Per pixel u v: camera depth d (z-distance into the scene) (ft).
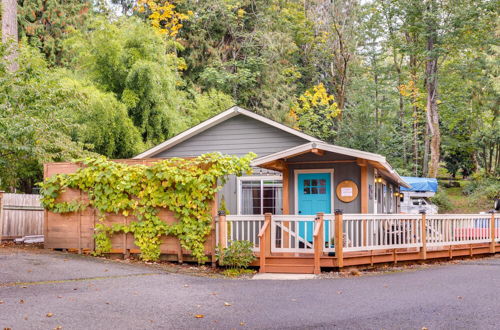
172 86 82.64
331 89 155.02
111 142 69.92
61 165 43.27
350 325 21.80
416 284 31.89
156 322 22.20
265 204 56.24
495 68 139.33
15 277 30.63
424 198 119.24
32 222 51.37
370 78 157.79
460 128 155.43
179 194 39.40
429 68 129.90
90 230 41.96
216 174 38.34
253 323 22.22
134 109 76.59
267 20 131.95
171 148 60.75
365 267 39.73
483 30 120.98
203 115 100.94
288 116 122.72
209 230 38.81
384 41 147.02
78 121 66.59
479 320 22.52
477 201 126.52
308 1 154.10
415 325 21.75
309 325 21.85
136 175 40.55
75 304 24.79
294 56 150.71
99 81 77.25
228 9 126.52
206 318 23.03
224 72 119.65
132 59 76.69
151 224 40.11
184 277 34.22
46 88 50.80
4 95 48.16
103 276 32.68
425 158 145.59
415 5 122.52
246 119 58.54
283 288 30.63
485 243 51.80
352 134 134.72
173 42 103.09
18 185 65.57
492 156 161.89
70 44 84.94
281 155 45.55
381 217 40.37
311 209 48.44
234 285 31.63
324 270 38.27
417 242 43.14
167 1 122.62
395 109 154.40
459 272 37.76
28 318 21.98
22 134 46.62
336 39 148.66
